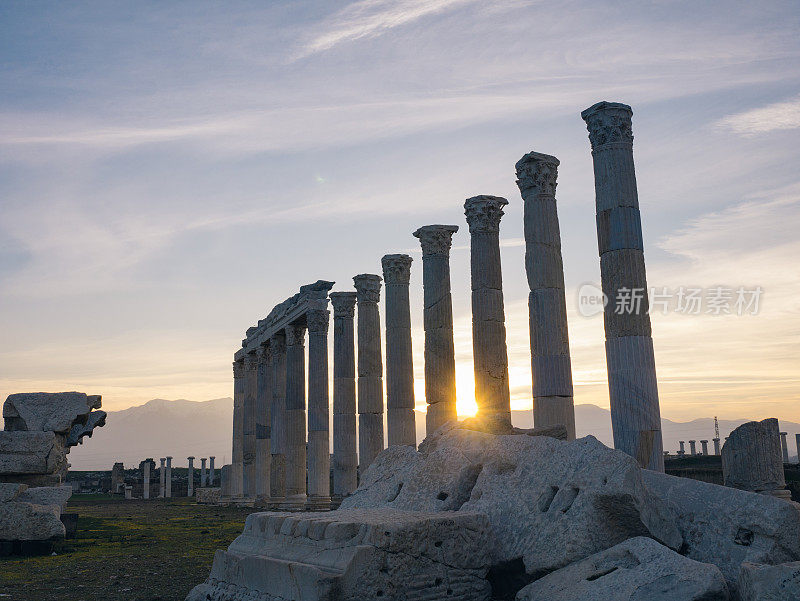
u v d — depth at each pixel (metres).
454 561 9.58
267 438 43.03
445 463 12.12
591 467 9.80
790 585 7.29
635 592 7.85
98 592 12.55
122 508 40.81
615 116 18.00
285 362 41.69
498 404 23.08
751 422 17.34
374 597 8.88
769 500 9.41
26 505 17.72
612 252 17.44
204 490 51.06
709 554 9.40
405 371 30.75
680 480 10.78
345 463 35.34
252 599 10.25
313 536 9.91
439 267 27.77
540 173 20.81
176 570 15.07
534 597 8.73
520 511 10.20
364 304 34.53
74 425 22.91
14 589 12.84
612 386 17.09
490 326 23.53
